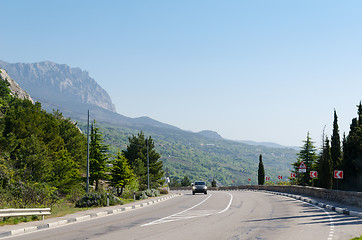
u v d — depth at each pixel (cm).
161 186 8450
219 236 1356
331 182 4669
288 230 1495
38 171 3750
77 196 3878
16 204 2448
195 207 2866
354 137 4122
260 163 8488
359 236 1291
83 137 6062
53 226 1845
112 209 2709
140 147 8169
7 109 4350
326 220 1816
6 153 3669
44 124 4516
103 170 5356
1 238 1455
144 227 1666
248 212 2338
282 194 4672
